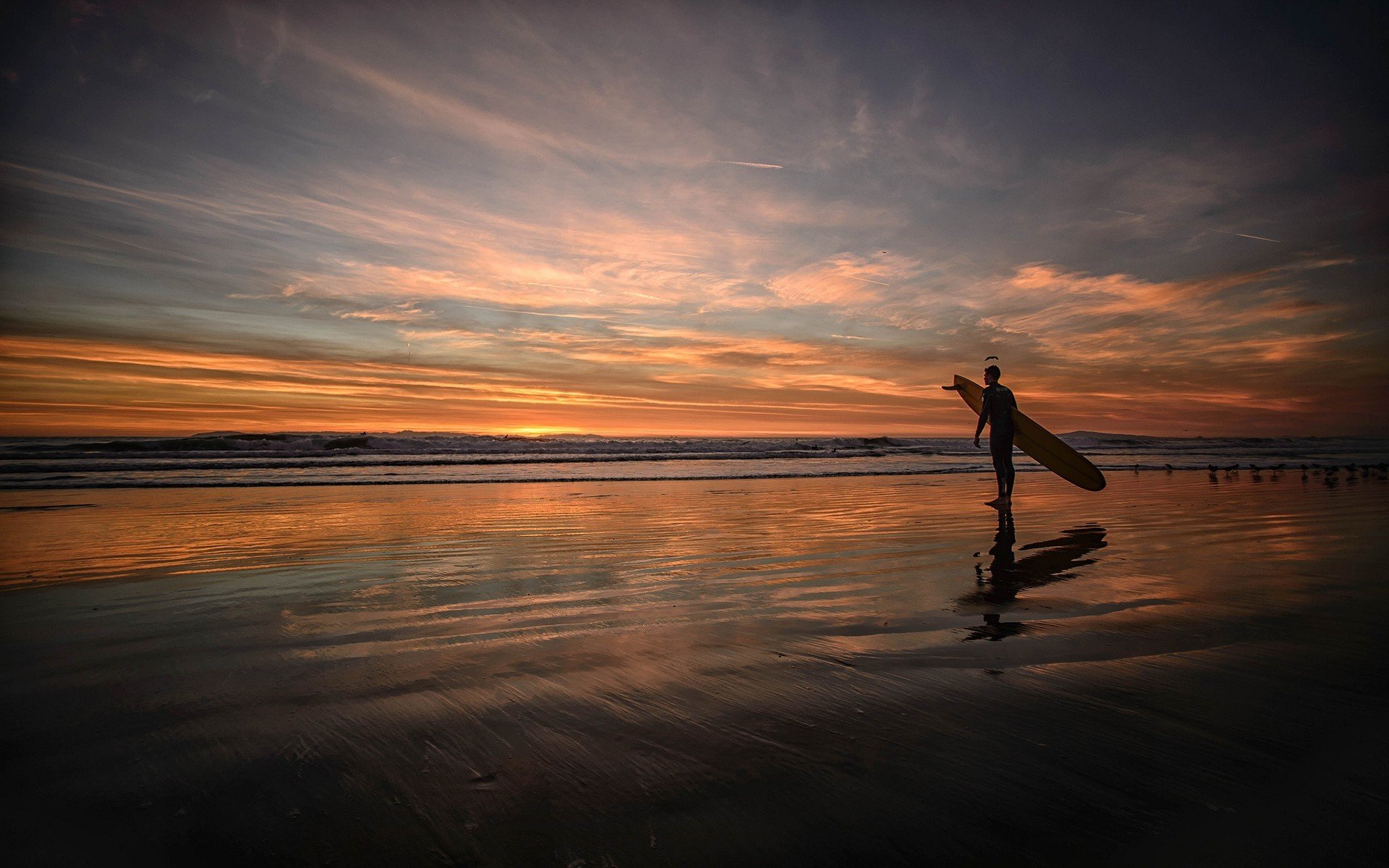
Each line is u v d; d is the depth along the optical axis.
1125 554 4.70
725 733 1.87
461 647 2.66
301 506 7.79
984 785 1.57
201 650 2.62
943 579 3.90
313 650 2.62
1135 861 1.29
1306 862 1.27
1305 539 5.34
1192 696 2.11
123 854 1.32
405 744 1.80
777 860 1.30
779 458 20.42
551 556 4.68
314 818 1.45
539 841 1.37
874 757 1.71
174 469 13.95
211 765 1.68
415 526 6.13
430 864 1.29
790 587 3.72
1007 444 7.70
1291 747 1.76
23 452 16.03
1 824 1.42
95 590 3.63
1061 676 2.30
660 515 7.01
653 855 1.32
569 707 2.06
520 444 24.30
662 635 2.81
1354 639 2.69
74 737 1.84
